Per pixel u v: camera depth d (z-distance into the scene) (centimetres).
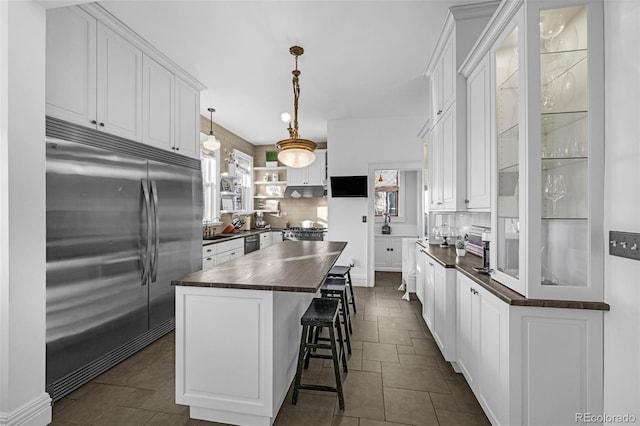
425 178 434
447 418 177
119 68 242
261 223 657
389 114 477
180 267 312
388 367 236
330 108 448
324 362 245
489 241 204
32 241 157
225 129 550
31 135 157
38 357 159
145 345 267
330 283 289
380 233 640
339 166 506
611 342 130
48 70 187
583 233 143
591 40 137
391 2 221
